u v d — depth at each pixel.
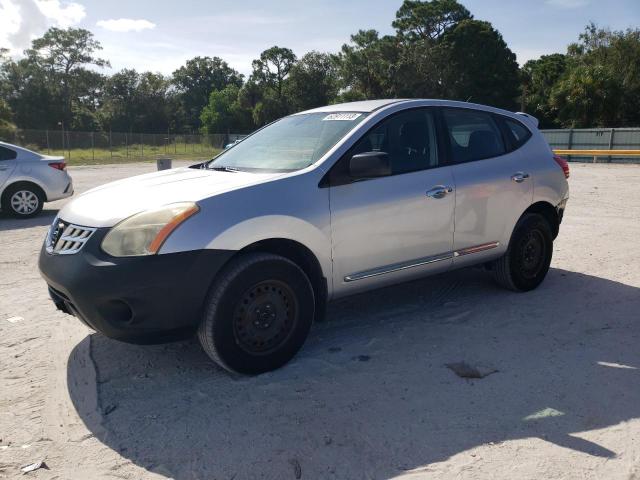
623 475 2.53
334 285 3.88
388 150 4.18
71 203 3.80
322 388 3.39
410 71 56.53
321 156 3.91
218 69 107.44
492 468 2.58
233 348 3.41
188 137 47.28
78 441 2.85
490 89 56.66
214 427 2.97
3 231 8.87
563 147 31.44
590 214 9.82
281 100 71.12
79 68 82.94
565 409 3.12
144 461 2.68
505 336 4.19
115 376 3.59
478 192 4.60
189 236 3.23
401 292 5.30
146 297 3.16
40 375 3.61
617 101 39.53
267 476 2.55
